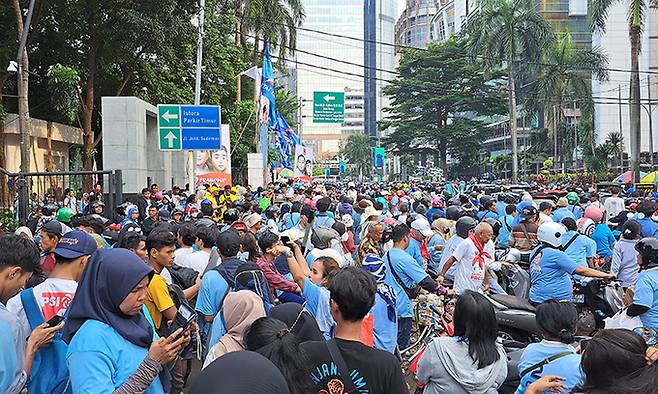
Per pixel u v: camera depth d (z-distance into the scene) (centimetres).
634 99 3653
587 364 314
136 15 2573
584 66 5575
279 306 464
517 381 613
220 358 217
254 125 4241
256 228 984
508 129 10256
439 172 10412
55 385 383
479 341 437
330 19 11569
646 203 1153
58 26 2864
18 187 1314
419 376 454
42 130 3033
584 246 927
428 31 16562
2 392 324
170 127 1953
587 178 6062
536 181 5688
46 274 532
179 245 783
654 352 336
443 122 7694
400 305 733
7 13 2638
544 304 454
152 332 366
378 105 12438
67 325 344
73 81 2678
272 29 4750
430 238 1131
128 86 3331
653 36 9194
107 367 329
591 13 3903
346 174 13538
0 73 2720
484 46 5009
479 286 844
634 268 875
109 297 342
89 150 2975
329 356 351
